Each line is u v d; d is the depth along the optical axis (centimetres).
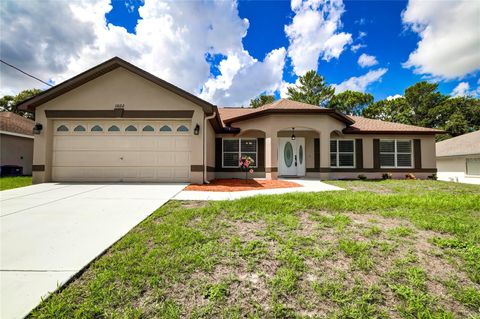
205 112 986
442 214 446
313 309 190
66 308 187
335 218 407
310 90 3650
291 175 1452
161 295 204
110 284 218
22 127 1747
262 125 1228
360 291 212
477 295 204
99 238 330
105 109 966
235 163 1395
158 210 477
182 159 987
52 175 966
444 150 1831
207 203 552
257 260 263
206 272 239
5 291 208
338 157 1433
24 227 378
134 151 982
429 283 223
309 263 258
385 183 1040
